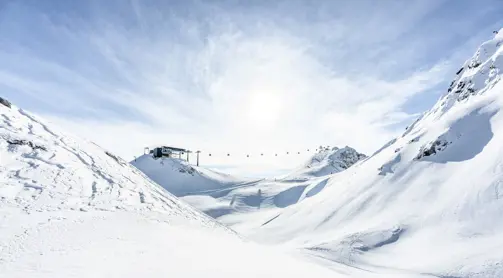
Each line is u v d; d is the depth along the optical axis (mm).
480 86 84438
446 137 71875
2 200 14742
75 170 21828
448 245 44125
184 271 9227
